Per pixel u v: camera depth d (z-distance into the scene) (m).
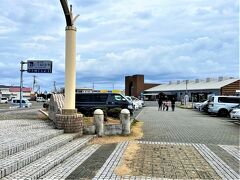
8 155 6.68
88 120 13.94
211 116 25.64
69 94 11.50
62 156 7.49
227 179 6.26
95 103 20.05
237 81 51.50
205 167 7.19
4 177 5.52
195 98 63.31
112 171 6.67
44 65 31.59
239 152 9.11
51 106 14.41
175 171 6.78
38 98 78.94
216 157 8.30
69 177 6.15
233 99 25.33
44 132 9.82
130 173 6.55
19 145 7.21
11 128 10.85
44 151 7.50
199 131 14.33
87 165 7.16
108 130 12.29
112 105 19.95
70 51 11.62
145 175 6.41
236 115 19.02
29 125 11.98
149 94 83.69
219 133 13.65
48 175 6.19
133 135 12.41
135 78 86.44
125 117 12.47
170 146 9.90
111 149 9.27
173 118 22.61
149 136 12.27
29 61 31.81
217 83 59.31
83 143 9.71
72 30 11.62
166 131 14.09
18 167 6.10
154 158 8.04
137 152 8.81
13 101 42.81
